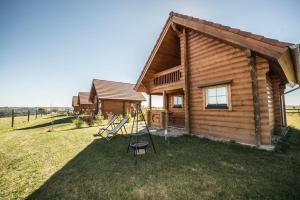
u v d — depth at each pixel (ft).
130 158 13.89
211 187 8.78
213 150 14.97
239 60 17.53
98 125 40.65
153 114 31.50
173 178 9.98
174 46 28.37
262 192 8.11
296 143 16.71
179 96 36.86
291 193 7.94
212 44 20.48
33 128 38.24
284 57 14.48
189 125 22.81
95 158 14.28
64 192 8.98
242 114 17.04
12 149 18.66
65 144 20.15
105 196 8.46
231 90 18.15
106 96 68.95
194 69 22.79
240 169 10.77
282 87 26.91
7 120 69.92
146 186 9.22
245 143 16.61
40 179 10.68
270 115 19.75
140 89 32.40
